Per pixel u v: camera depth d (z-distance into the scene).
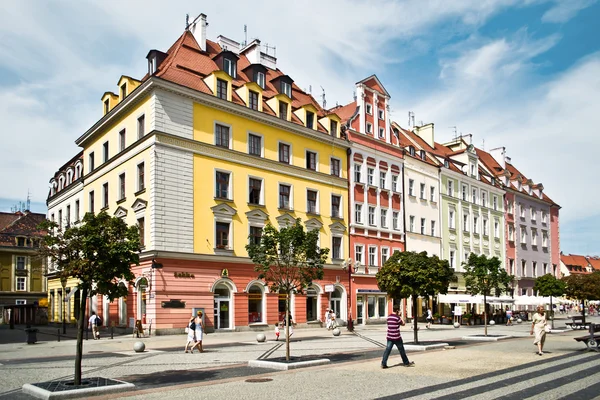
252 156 38.69
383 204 50.25
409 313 51.84
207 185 35.81
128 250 14.58
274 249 19.66
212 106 36.75
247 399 11.95
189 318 33.47
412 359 19.62
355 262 45.88
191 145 35.19
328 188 44.72
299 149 42.69
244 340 29.70
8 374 16.86
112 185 38.53
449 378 14.81
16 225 73.69
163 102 34.25
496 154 77.31
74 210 47.66
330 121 46.06
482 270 33.22
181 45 39.03
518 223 73.31
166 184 33.62
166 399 12.11
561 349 23.44
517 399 11.72
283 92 43.66
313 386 13.60
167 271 32.84
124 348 25.47
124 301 35.66
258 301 38.19
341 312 44.94
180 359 20.69
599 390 12.84
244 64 44.97
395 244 51.00
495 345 25.94
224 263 35.94
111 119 38.81
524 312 59.94
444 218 58.78
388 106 52.81
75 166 49.06
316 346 26.14
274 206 39.97
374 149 49.88
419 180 55.56
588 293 38.44
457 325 43.97
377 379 14.70
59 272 14.79
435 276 24.02
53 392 12.36
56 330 42.34
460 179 62.41
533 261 75.62
